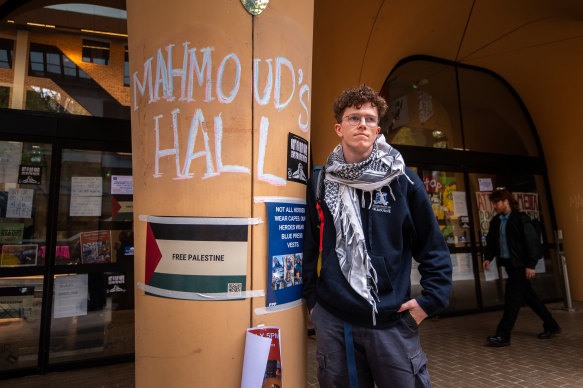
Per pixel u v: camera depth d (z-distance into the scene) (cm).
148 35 175
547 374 345
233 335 157
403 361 151
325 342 159
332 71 522
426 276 159
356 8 489
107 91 410
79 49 408
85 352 373
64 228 379
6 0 384
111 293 388
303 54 189
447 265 155
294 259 175
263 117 169
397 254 156
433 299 150
